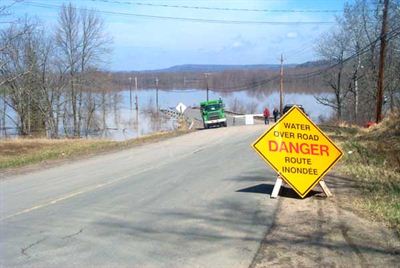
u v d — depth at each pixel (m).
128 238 7.55
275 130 10.60
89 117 71.88
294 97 120.75
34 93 63.78
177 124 70.88
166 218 8.84
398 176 13.20
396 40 49.59
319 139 10.55
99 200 10.71
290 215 8.97
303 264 6.27
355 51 62.84
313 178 10.54
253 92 153.75
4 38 54.81
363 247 6.89
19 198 11.48
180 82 175.38
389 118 28.59
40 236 7.77
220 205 9.92
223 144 25.92
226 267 6.20
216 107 50.88
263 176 13.87
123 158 20.56
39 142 33.59
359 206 9.42
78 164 19.03
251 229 8.02
